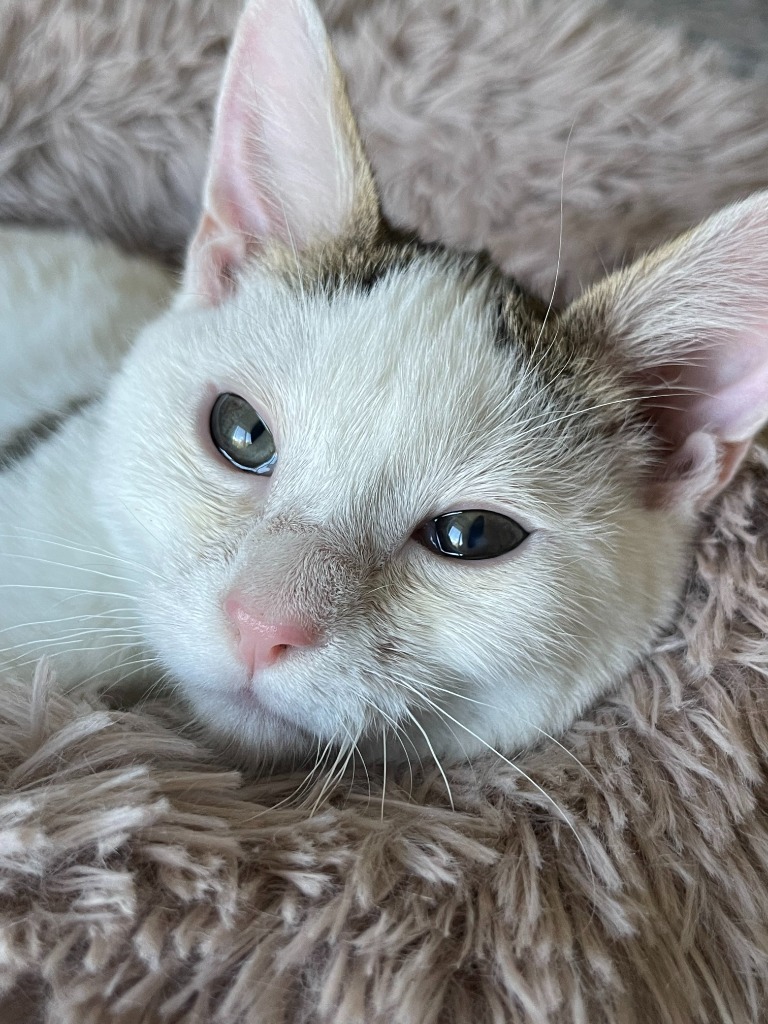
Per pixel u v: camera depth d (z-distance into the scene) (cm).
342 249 18
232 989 14
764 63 31
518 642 17
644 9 33
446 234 27
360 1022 14
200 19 27
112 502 18
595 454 18
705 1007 16
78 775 15
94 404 21
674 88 26
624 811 17
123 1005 13
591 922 16
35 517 19
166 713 18
